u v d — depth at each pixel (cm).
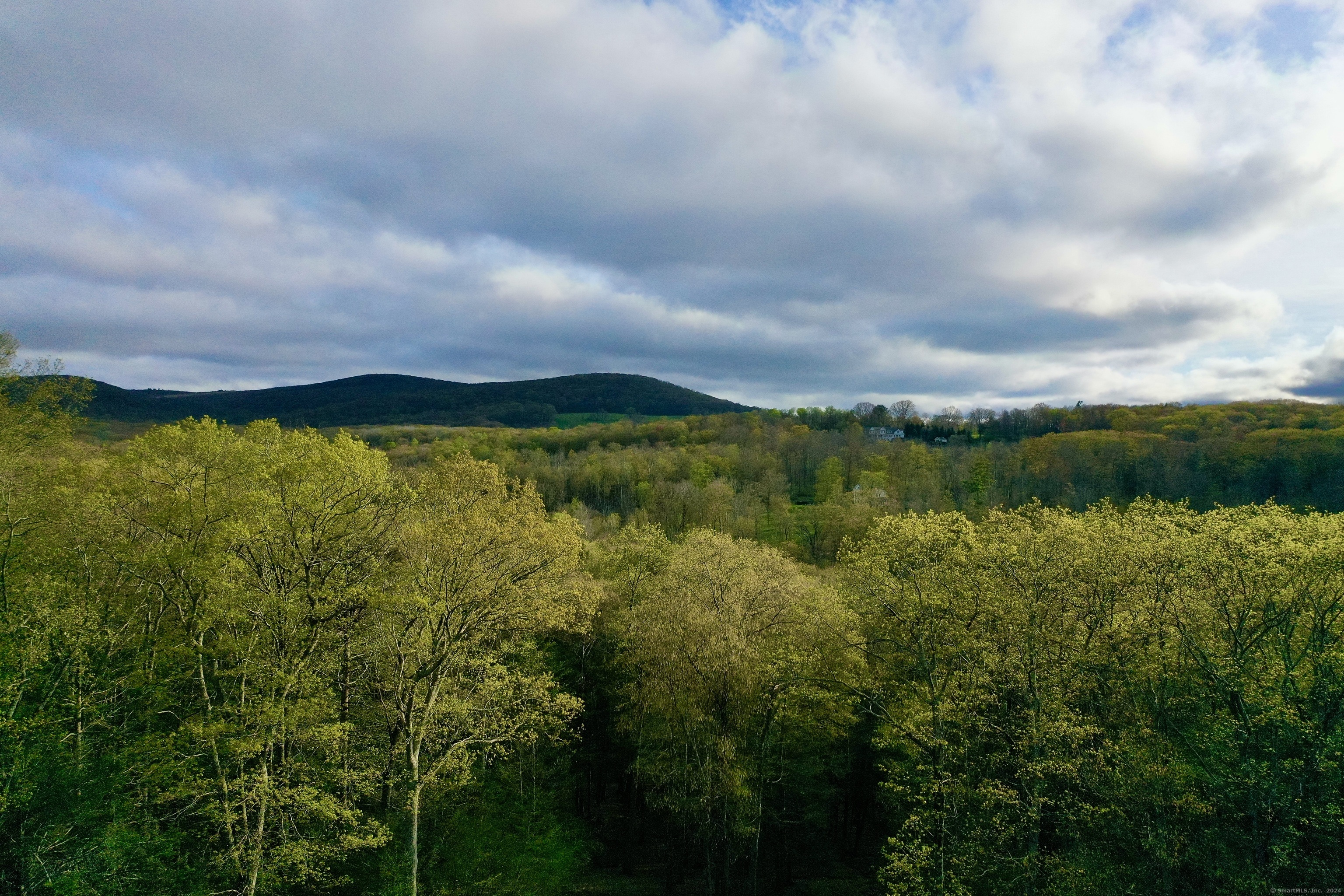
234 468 2783
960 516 3419
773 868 4025
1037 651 2744
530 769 3703
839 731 3484
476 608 2831
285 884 2622
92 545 2700
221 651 2519
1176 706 2783
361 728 3145
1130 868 2423
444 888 2884
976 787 2886
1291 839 2289
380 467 3025
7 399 2816
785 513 9875
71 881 2153
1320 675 2327
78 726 2569
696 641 3167
